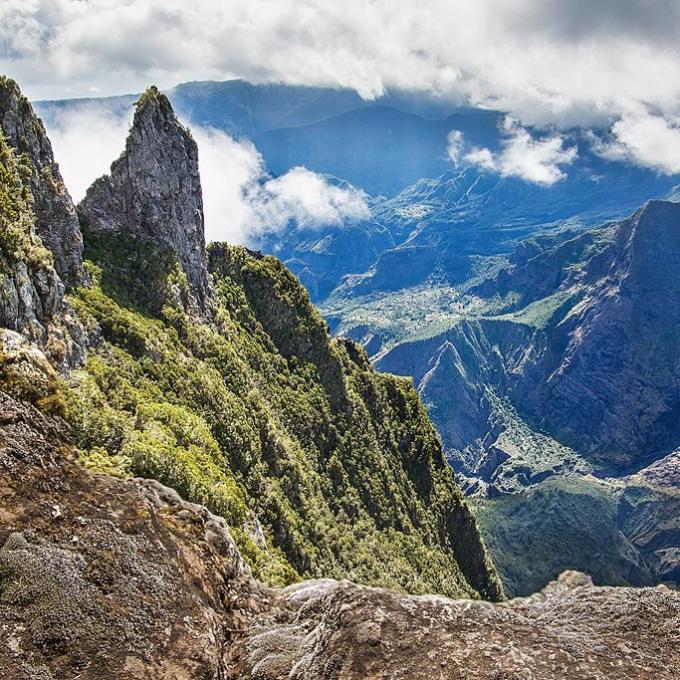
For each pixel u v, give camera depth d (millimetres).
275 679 27484
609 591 32625
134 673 24031
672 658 27312
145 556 30328
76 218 101188
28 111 94688
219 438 100750
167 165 128875
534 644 27938
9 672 22203
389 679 26016
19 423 35750
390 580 126625
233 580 36156
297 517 112812
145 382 90812
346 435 164750
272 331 166250
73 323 77312
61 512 30875
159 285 117625
